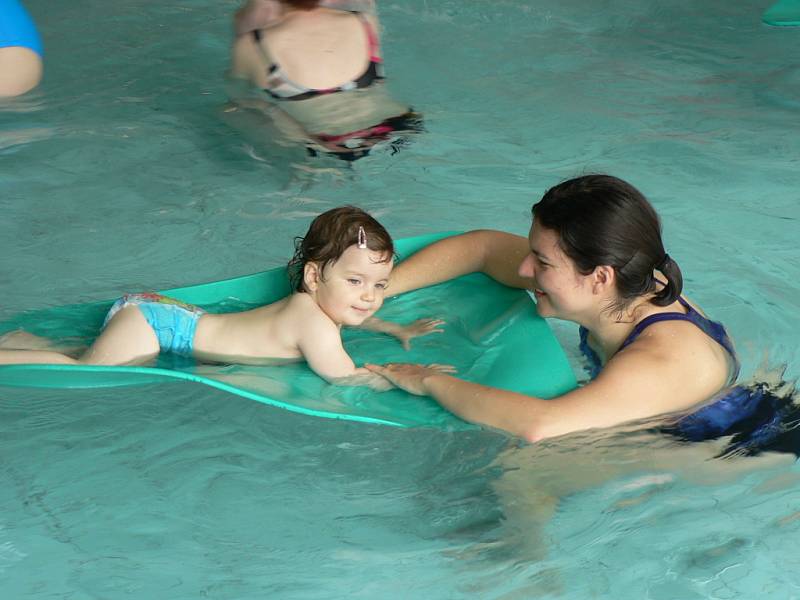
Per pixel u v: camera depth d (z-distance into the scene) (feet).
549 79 15.51
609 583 6.53
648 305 7.97
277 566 6.67
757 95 15.08
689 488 7.29
